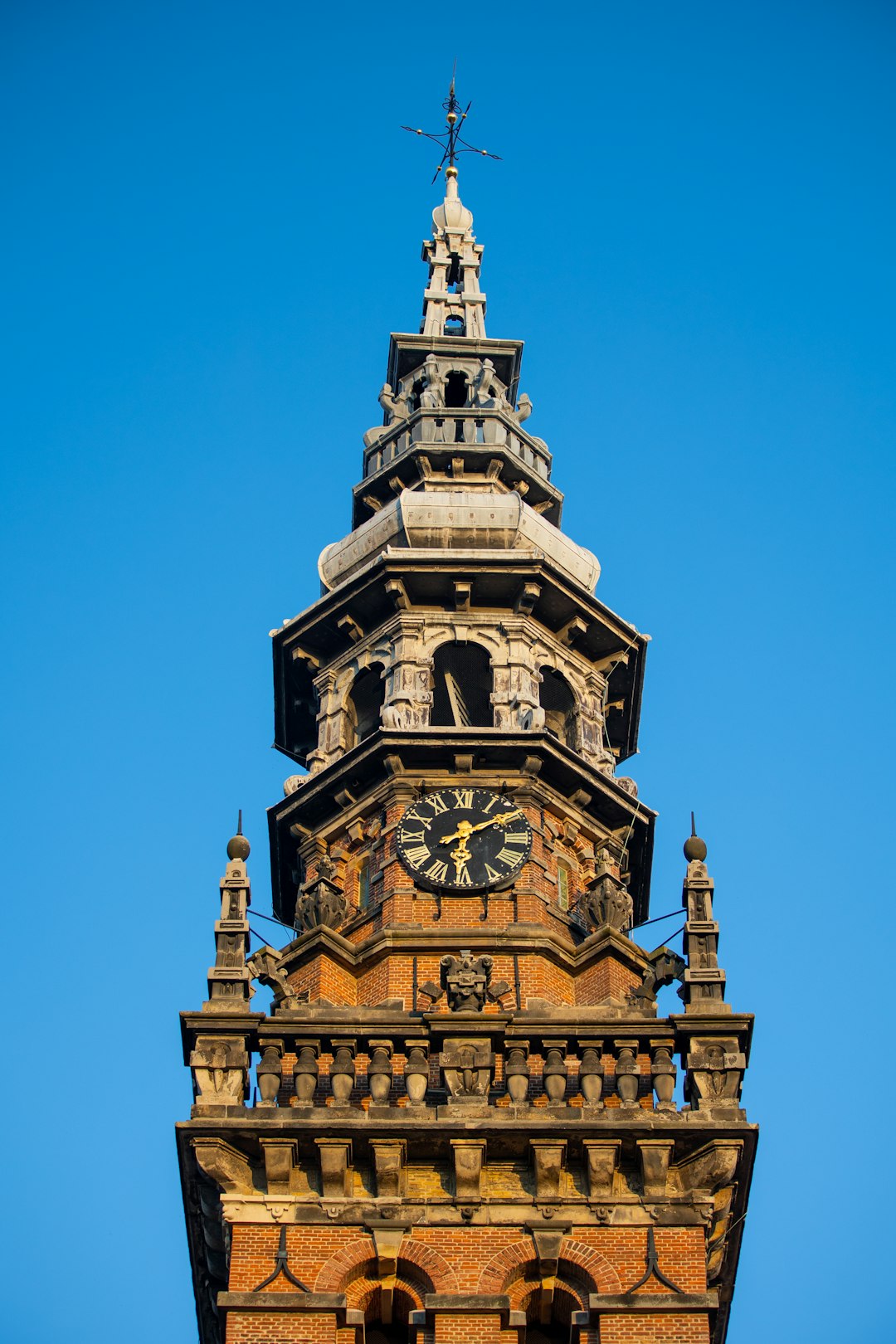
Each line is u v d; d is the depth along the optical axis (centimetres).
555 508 8919
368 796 7800
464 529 8469
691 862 7138
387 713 7862
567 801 7812
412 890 7425
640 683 8556
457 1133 6481
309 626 8356
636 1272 6319
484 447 8781
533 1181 6500
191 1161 6544
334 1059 6712
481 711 8506
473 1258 6353
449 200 10175
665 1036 6750
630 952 7269
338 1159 6469
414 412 8969
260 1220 6397
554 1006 7031
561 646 8362
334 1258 6344
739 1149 6512
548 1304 6344
